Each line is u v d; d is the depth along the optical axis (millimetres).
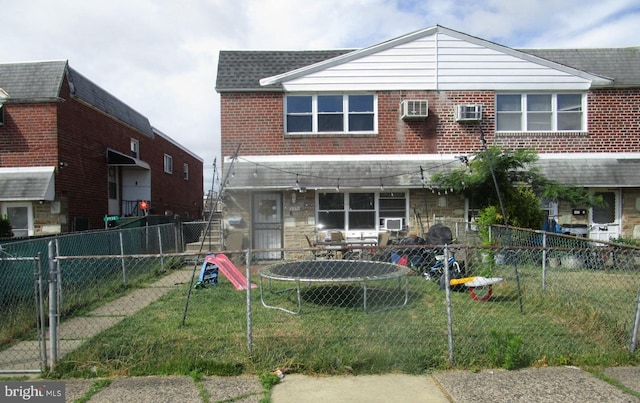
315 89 12547
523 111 12828
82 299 7688
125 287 8984
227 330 5680
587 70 13352
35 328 6105
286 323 6023
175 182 24125
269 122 12586
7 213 13133
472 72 12719
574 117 12891
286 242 12375
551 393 3910
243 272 10570
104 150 16484
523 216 10836
